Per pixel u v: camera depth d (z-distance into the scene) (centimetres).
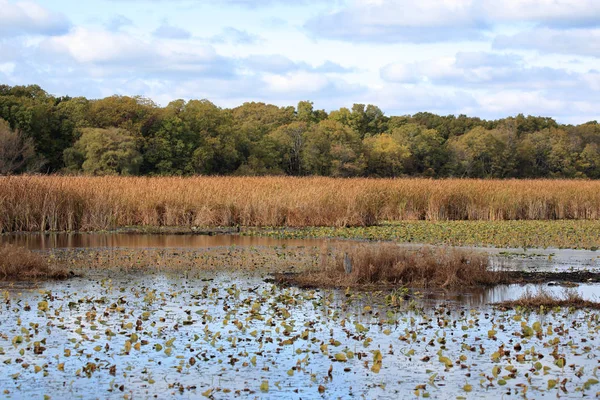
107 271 1802
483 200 3672
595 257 2139
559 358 1053
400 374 997
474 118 13138
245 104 13050
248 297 1477
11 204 2875
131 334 1157
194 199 3244
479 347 1130
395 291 1552
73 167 6562
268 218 3164
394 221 3419
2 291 1501
